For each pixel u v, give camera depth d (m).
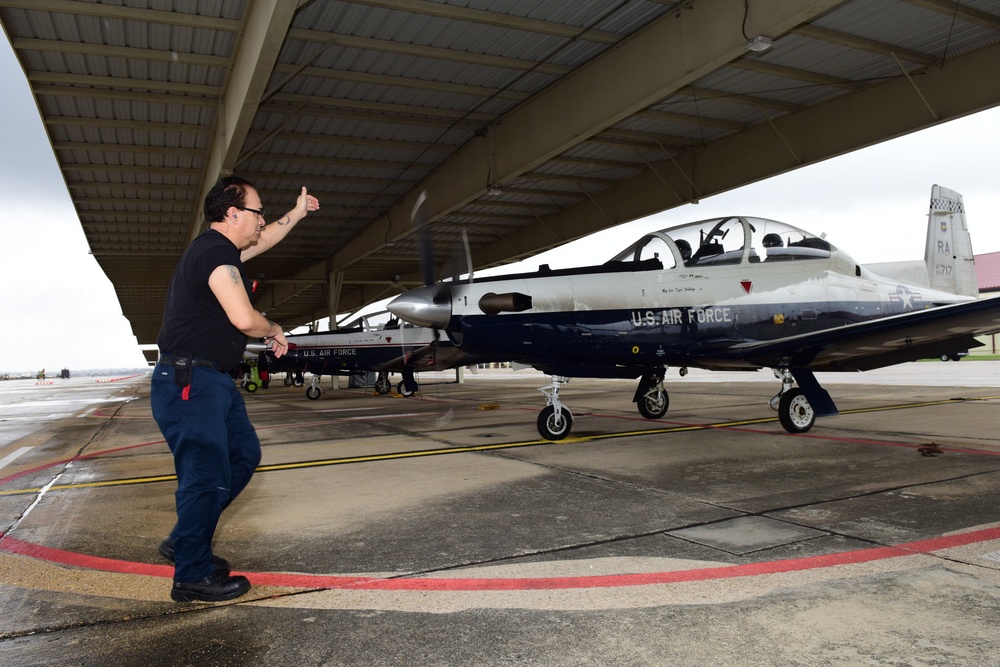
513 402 11.66
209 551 2.12
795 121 11.86
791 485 3.66
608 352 5.69
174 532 2.16
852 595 2.01
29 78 9.20
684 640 1.74
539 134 10.80
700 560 2.39
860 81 10.73
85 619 1.98
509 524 2.98
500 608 2.00
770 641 1.71
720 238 6.23
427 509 3.33
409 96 10.73
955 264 9.93
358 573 2.36
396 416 9.24
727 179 13.08
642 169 14.91
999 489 3.42
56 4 7.38
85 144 11.84
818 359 5.80
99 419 10.70
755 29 7.30
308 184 14.88
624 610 1.96
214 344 2.10
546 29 8.65
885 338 5.21
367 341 14.28
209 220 2.24
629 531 2.81
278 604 2.07
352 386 20.25
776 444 5.26
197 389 2.06
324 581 2.28
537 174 15.01
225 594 2.10
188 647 1.76
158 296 32.72
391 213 16.88
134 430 8.45
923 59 9.91
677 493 3.53
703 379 18.58
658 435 6.02
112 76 9.35
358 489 3.92
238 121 8.75
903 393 10.16
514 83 10.41
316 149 12.88
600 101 9.55
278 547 2.71
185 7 7.66
